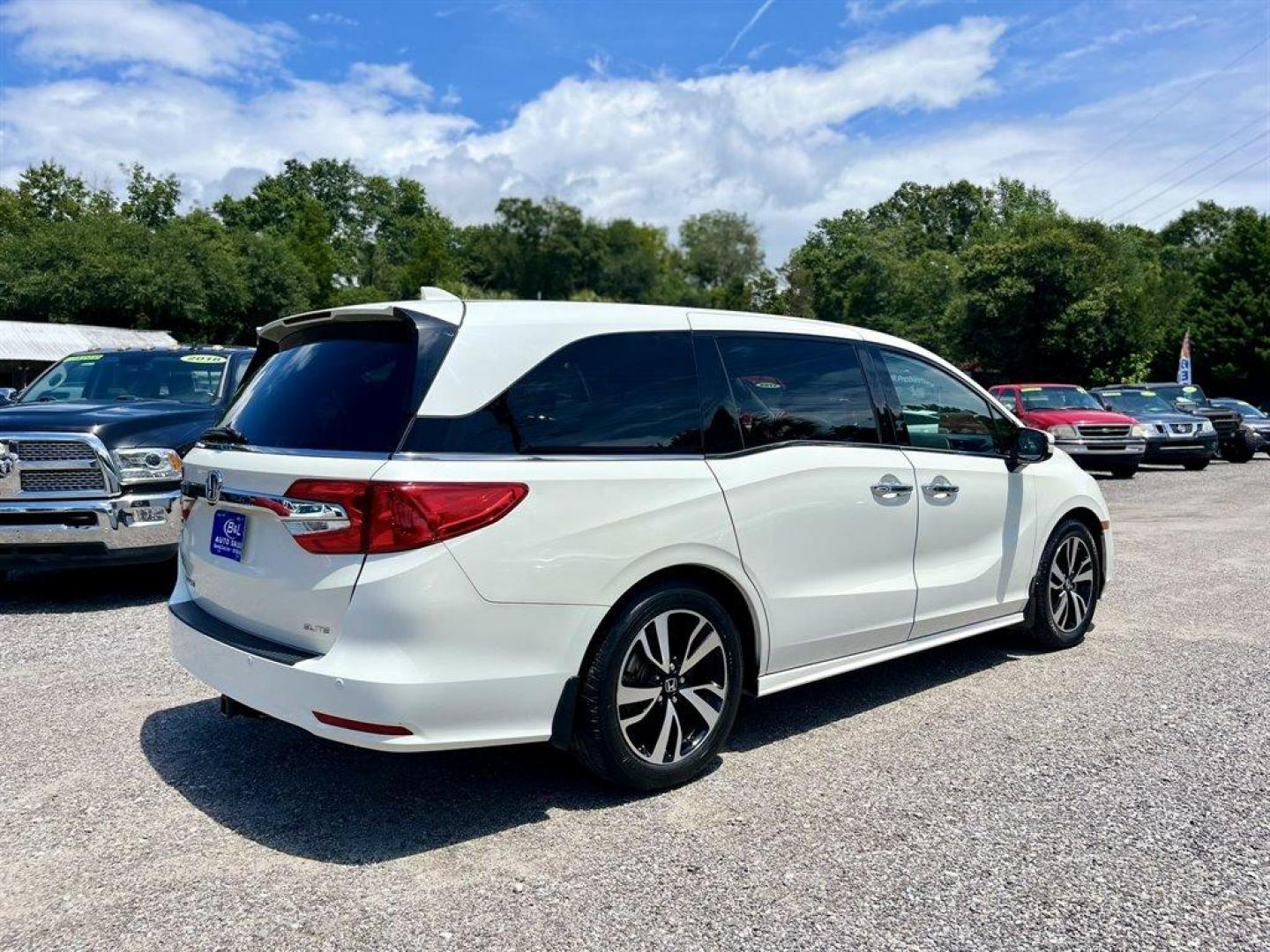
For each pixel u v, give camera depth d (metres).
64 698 4.64
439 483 2.99
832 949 2.53
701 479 3.59
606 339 3.56
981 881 2.88
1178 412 19.92
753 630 3.81
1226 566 8.16
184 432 6.72
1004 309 45.50
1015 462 5.04
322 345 3.58
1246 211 51.53
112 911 2.75
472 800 3.50
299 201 92.94
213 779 3.69
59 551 6.17
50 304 50.84
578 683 3.30
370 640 2.96
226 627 3.46
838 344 4.38
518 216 102.56
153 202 75.06
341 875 2.95
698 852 3.08
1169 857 3.02
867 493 4.21
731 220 111.31
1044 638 5.38
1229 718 4.31
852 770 3.74
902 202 95.31
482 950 2.54
